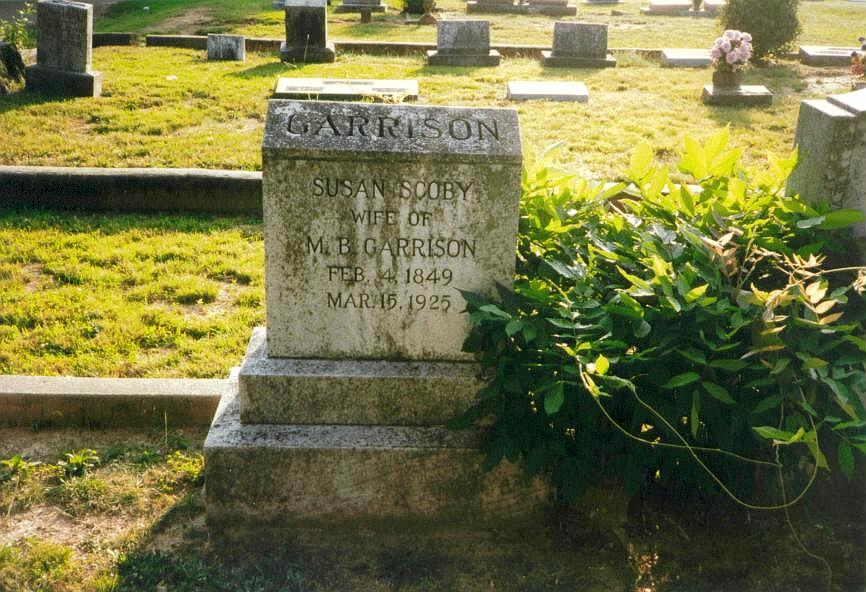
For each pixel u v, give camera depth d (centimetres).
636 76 1073
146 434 362
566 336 282
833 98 347
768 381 275
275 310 310
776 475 308
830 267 318
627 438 295
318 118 300
